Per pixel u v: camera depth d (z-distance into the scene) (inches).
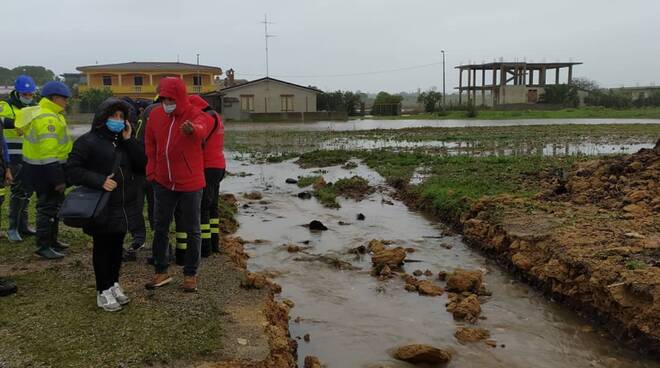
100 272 217.6
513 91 2903.5
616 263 268.5
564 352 235.5
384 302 287.1
